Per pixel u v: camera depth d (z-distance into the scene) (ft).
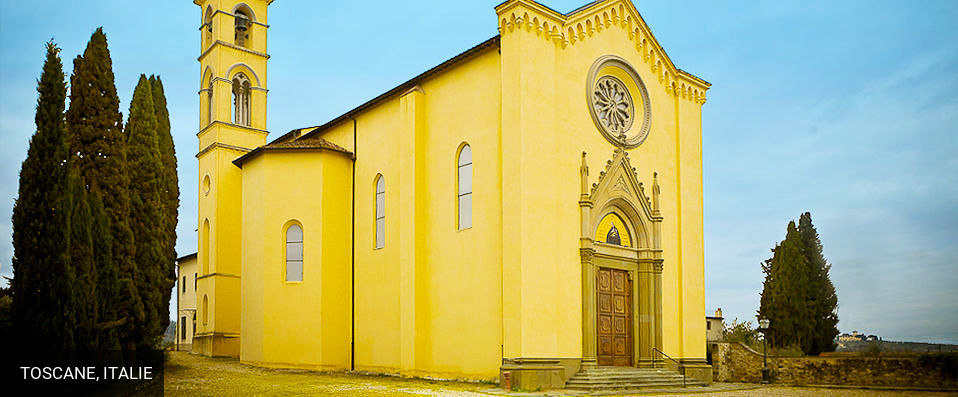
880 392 91.71
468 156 97.09
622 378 90.68
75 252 61.93
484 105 94.79
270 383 86.43
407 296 100.48
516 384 81.56
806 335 142.00
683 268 109.40
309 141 125.18
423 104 105.50
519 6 88.28
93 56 80.02
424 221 102.17
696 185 115.44
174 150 124.57
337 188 118.73
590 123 97.25
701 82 119.55
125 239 79.10
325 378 97.04
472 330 91.71
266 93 159.22
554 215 88.48
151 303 88.02
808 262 148.46
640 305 102.58
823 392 91.35
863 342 156.35
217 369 107.76
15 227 59.98
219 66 151.84
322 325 112.06
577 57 96.63
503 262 85.81
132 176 91.81
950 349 104.32
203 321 146.41
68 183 62.03
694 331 109.29
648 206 105.09
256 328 115.44
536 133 87.66
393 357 104.99
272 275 115.24
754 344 144.36
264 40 161.17
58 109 63.31
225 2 155.53
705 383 103.60
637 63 108.58
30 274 59.00
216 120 149.28
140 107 96.12
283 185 117.70
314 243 114.93
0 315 59.98
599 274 96.73
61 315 59.11
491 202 91.61
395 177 109.50
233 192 148.87
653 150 108.68
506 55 89.10
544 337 84.74
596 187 95.96
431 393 77.00
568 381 86.84
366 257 114.32
